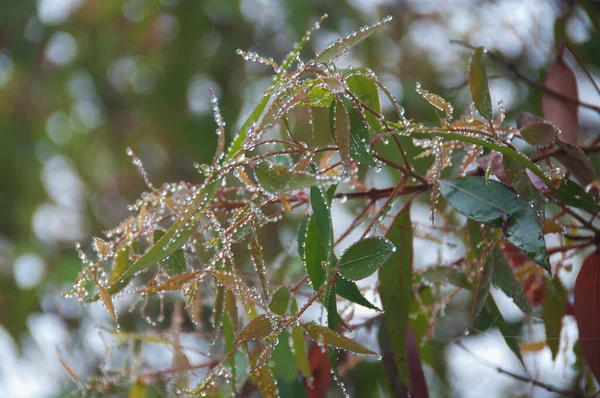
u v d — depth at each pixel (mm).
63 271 1293
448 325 940
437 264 806
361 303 744
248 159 715
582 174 761
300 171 706
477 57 747
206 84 1293
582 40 957
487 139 756
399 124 748
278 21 1279
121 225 769
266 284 724
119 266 764
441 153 740
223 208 778
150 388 833
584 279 785
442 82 1133
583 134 949
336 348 728
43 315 1243
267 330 723
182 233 725
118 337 835
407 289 781
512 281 770
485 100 746
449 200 755
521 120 764
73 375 827
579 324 785
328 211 717
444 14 1138
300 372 832
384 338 808
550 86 839
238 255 941
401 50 1181
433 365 855
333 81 715
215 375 730
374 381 934
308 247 740
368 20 1246
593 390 806
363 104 734
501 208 746
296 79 725
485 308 801
